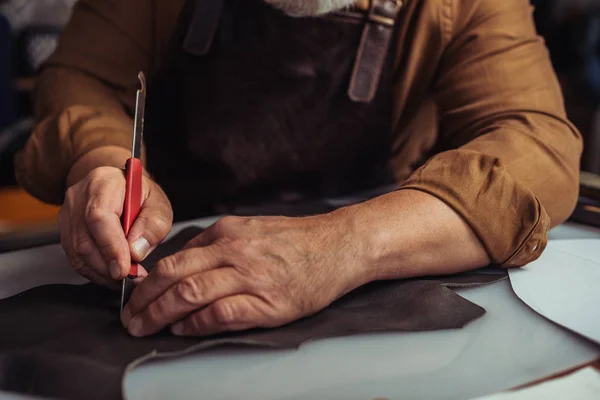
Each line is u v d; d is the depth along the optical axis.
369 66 1.02
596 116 2.84
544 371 0.53
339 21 0.99
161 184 1.14
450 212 0.73
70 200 0.73
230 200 1.12
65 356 0.53
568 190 0.86
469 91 0.98
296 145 1.07
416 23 1.01
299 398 0.49
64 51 1.13
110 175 0.74
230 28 1.03
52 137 0.97
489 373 0.53
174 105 1.11
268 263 0.61
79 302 0.67
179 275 0.60
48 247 0.88
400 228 0.69
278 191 1.11
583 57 2.95
